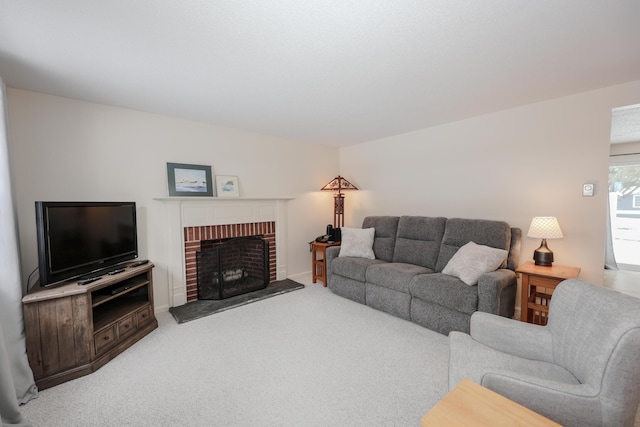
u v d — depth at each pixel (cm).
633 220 493
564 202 268
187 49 176
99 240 240
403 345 238
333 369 204
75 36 160
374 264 332
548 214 277
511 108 295
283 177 428
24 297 181
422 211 384
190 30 156
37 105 242
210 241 360
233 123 349
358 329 268
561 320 141
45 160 246
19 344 175
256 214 394
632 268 497
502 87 240
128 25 150
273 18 146
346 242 382
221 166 362
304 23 150
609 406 100
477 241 292
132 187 295
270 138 411
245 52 180
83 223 225
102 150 276
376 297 312
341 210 460
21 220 235
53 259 200
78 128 262
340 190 459
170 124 319
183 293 330
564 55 186
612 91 239
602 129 245
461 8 139
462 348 155
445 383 189
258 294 361
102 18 144
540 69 207
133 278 270
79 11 137
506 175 303
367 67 202
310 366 208
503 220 308
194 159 338
